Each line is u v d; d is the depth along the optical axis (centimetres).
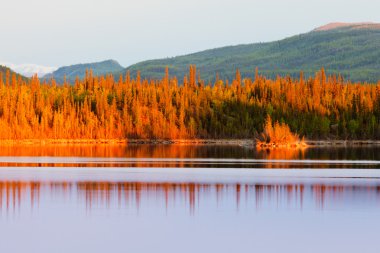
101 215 10256
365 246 8331
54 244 8406
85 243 8462
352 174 16250
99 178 15288
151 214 10362
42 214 10319
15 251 8081
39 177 15500
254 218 10056
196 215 10281
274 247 8300
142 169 17875
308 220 9894
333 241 8588
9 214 10288
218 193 12644
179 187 13550
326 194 12481
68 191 12862
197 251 8119
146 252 8056
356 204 11306
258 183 14262
